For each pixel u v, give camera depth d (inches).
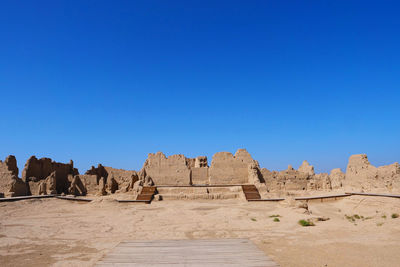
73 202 1389.0
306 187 2026.3
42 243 617.3
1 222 887.1
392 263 449.1
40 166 2080.5
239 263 457.7
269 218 938.7
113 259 482.9
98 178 2358.5
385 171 1424.7
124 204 1413.6
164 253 515.5
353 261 463.2
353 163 1683.1
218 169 1957.4
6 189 1508.4
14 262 485.7
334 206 1334.9
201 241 607.5
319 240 608.7
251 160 1994.3
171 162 1953.7
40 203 1304.1
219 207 1294.3
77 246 590.2
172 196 1612.9
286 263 457.4
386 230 674.2
